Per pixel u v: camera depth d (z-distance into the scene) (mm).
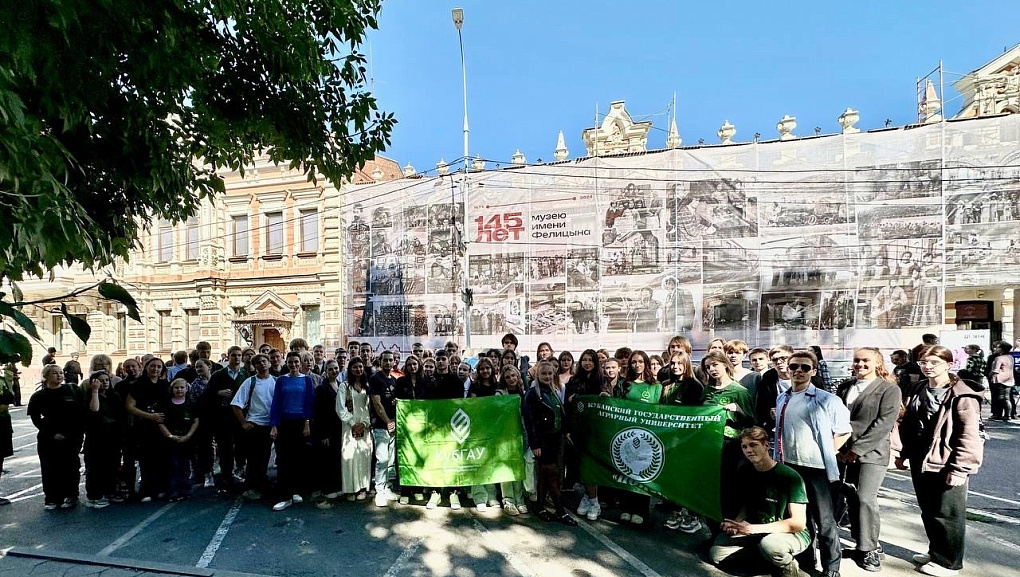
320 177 20688
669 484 5359
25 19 2674
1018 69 16594
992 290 16625
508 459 6418
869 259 14914
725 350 6309
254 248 21688
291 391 6918
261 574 4711
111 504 6816
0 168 2246
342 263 20125
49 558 4879
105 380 7043
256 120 5098
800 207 15438
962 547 4531
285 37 4570
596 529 5777
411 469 6492
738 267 15734
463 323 18188
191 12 4062
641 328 16453
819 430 4512
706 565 4848
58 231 2582
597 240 16922
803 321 15273
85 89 3641
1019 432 10711
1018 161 14227
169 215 5152
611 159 17109
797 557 4730
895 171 14820
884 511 6324
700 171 16047
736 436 5207
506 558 5035
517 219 17734
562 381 7695
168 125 4766
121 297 2160
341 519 6160
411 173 20297
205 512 6441
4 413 7121
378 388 6996
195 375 8680
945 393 4707
